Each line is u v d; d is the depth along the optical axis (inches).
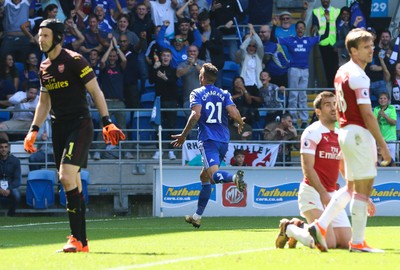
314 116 1750.7
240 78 1696.6
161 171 1494.8
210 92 1097.4
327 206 673.6
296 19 2064.5
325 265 566.6
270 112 1702.8
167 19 1854.1
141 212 1663.4
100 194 1647.4
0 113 1744.6
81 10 1834.4
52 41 727.7
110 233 1056.8
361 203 675.4
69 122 735.1
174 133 1707.7
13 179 1556.3
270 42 1822.1
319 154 752.3
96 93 731.4
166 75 1694.1
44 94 762.2
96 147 1696.6
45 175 1576.0
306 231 696.4
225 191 1497.3
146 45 1790.1
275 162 1599.4
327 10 1892.2
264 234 1007.0
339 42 1881.2
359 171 671.8
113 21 1855.3
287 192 1507.1
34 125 765.9
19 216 1574.8
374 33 1886.1
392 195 1510.8
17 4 1820.9
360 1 1961.1
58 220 1439.5
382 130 1656.0
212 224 1259.8
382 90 1793.8
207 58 1781.5
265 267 555.2
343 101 677.3
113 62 1722.4
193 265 569.6
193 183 1504.7
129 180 1670.8
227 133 1105.4
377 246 775.1
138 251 719.7
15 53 1819.6
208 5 1957.4
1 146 1545.3
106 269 553.0
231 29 1918.1
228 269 544.4
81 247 723.4
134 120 1728.6
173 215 1507.1
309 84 2036.2
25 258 649.0
